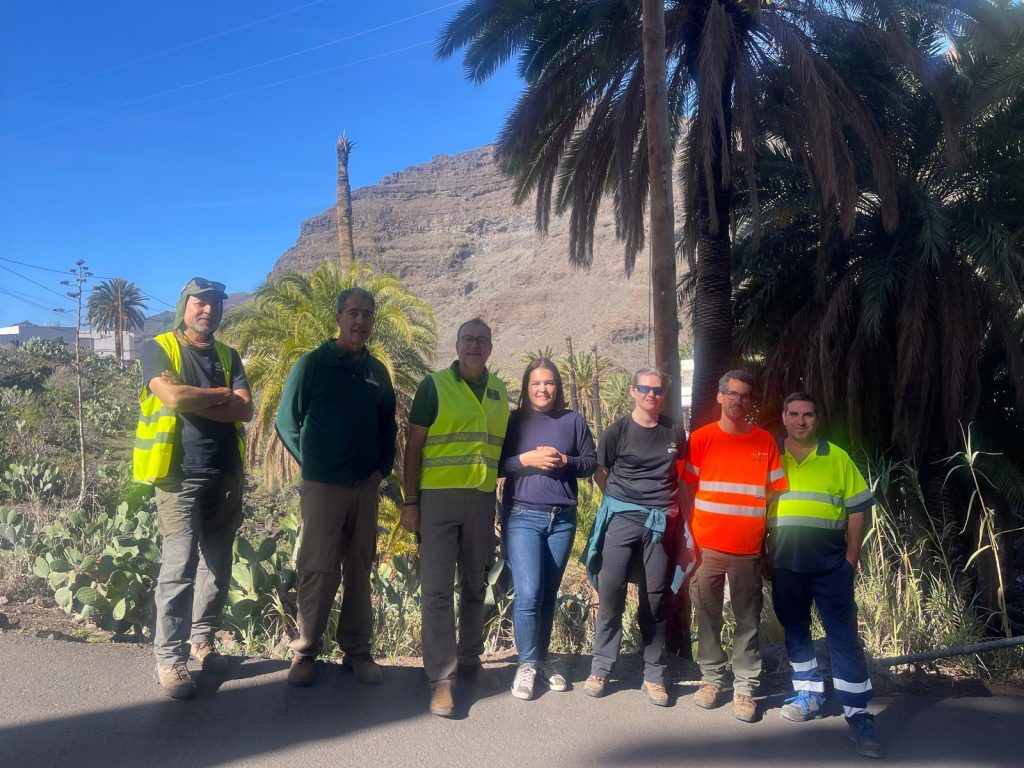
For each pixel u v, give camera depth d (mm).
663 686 4410
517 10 10828
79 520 7648
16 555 6246
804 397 4391
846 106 9906
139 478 3967
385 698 4176
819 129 9469
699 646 4492
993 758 3846
